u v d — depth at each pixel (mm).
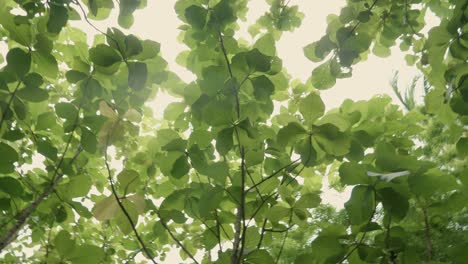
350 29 1404
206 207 1413
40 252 2436
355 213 1232
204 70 1380
